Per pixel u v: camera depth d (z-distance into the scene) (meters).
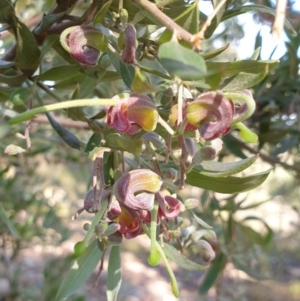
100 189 0.09
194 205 0.09
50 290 0.30
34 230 0.29
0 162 0.26
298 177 0.24
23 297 0.32
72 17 0.11
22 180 0.29
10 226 0.14
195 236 0.13
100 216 0.09
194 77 0.06
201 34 0.07
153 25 0.10
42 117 0.19
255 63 0.08
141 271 0.69
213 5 0.09
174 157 0.09
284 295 0.56
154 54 0.10
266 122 0.22
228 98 0.07
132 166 0.11
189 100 0.08
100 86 0.15
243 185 0.10
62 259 0.32
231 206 0.23
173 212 0.09
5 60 0.13
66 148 0.28
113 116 0.08
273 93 0.21
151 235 0.08
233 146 0.21
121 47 0.09
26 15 0.22
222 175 0.09
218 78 0.06
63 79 0.12
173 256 0.11
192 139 0.09
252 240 0.22
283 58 0.21
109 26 0.10
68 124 0.19
